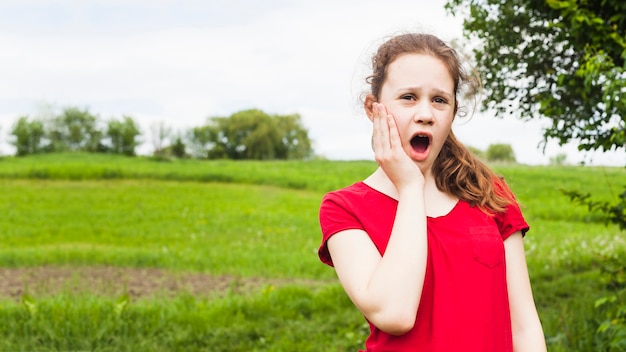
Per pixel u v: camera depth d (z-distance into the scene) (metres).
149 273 10.55
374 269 1.42
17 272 10.52
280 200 21.77
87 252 12.16
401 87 1.48
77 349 5.94
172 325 6.60
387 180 1.54
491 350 1.41
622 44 3.84
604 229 15.12
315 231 15.85
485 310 1.42
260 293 8.24
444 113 1.49
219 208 19.62
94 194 22.19
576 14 4.01
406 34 1.57
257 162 33.84
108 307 6.95
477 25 5.49
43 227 16.61
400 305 1.33
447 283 1.42
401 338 1.42
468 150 1.65
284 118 55.03
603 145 3.99
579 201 4.61
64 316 6.62
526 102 5.60
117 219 17.77
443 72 1.49
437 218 1.50
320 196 23.64
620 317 4.06
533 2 4.88
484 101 5.69
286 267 10.86
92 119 46.59
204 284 9.56
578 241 12.47
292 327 6.71
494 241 1.48
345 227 1.49
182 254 12.14
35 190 22.89
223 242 14.32
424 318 1.42
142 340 6.21
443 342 1.39
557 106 4.81
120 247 13.87
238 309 7.20
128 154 46.62
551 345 5.11
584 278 8.42
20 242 14.76
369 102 1.60
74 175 25.70
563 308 6.20
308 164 32.84
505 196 1.61
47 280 9.80
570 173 23.56
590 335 4.97
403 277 1.34
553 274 8.99
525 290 1.58
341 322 6.84
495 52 5.59
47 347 6.00
